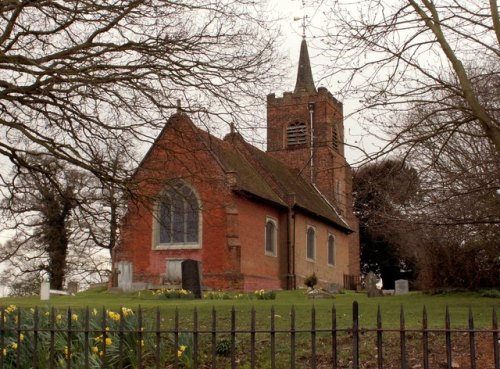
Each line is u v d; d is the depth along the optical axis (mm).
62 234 42406
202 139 16438
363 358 9734
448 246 25266
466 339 10633
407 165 16297
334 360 6770
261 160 45438
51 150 14453
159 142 15766
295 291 35781
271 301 23641
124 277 36125
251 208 39875
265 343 10727
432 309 16812
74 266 45656
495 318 6375
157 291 32125
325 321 13828
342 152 54812
